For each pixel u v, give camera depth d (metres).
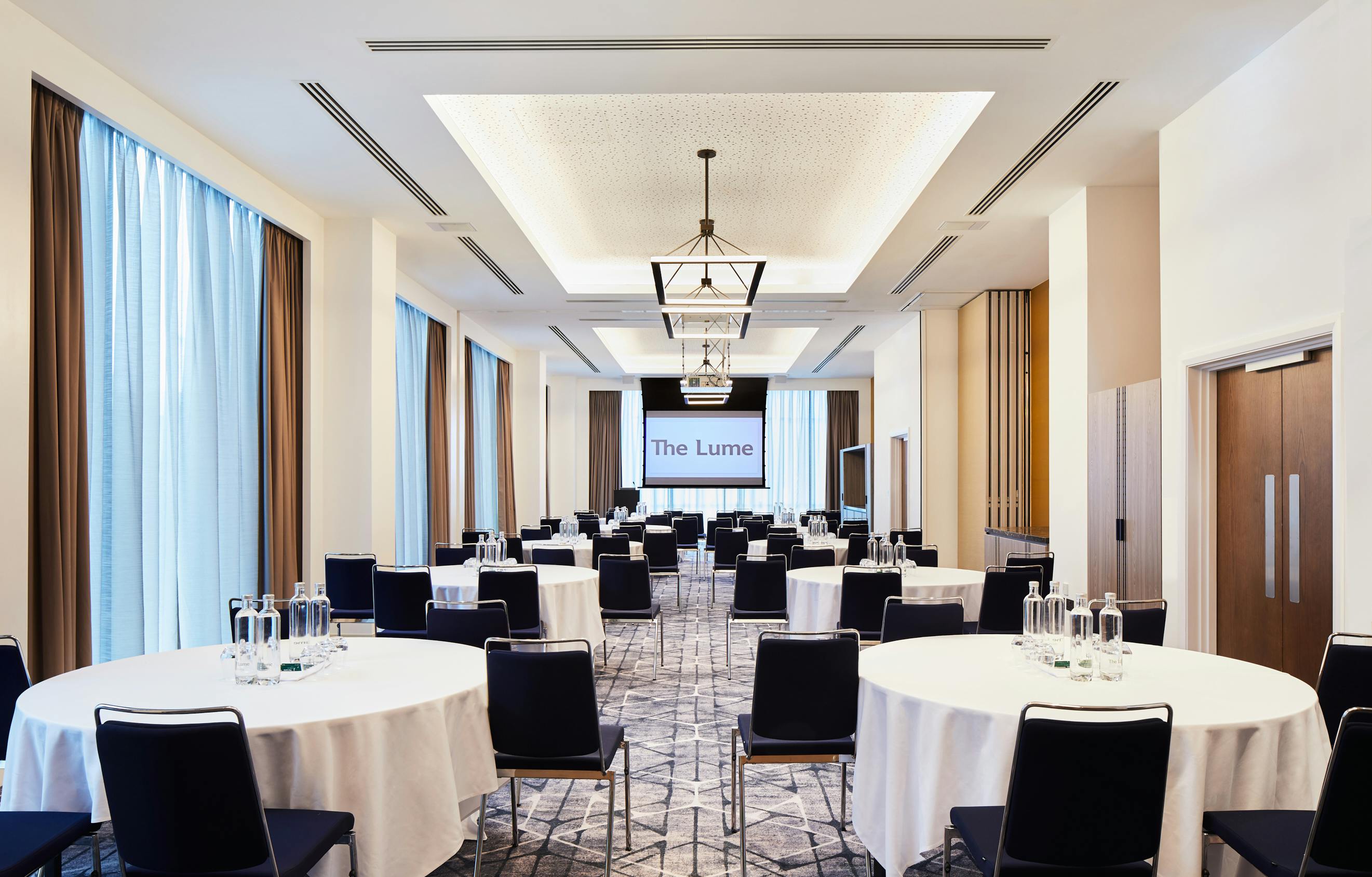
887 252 8.76
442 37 4.46
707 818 4.00
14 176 4.11
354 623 7.99
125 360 5.10
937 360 11.81
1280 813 2.61
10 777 2.76
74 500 4.57
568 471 19.33
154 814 2.24
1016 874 2.35
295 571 7.11
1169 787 2.60
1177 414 5.39
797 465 20.80
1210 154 5.07
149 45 4.54
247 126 5.61
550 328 13.47
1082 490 6.92
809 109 6.15
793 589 6.59
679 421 19.20
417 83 5.00
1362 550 3.79
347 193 6.93
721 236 9.48
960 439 11.77
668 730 5.40
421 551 11.05
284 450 6.96
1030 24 4.31
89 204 4.84
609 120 6.34
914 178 7.61
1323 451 4.31
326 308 7.59
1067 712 2.71
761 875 3.41
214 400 5.99
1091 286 6.77
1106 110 5.32
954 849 3.70
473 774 3.10
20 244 4.13
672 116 6.28
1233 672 3.29
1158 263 6.75
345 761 2.71
